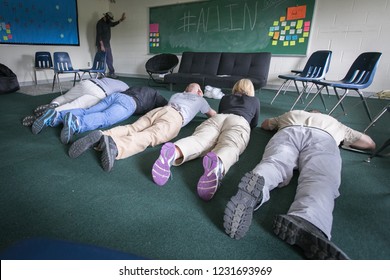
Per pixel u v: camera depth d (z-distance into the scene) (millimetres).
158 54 5691
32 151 1633
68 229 969
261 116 2803
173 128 1778
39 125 1920
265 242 938
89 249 470
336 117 2803
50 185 1252
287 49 4441
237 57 4328
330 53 2988
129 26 6145
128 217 1046
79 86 2385
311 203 930
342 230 1019
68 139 1724
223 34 4984
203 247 905
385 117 2820
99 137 1480
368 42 3828
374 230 1026
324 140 1284
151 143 1668
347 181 1412
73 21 5598
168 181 1325
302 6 4121
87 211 1073
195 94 2105
